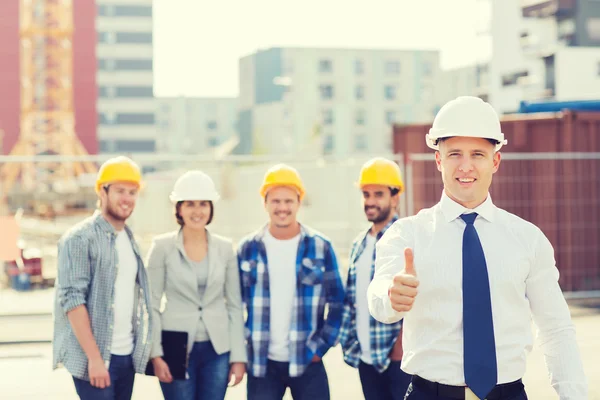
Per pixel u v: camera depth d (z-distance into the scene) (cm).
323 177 2220
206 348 532
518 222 336
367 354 534
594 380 787
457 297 327
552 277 334
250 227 2008
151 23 9781
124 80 9756
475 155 325
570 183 1382
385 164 548
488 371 320
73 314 469
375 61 9875
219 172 2045
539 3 5816
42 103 7050
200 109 12381
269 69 9956
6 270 1345
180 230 541
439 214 337
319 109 9756
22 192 1723
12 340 1007
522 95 5956
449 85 9969
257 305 534
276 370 534
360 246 545
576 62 5550
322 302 537
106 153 9700
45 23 6469
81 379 475
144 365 499
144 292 500
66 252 476
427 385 331
